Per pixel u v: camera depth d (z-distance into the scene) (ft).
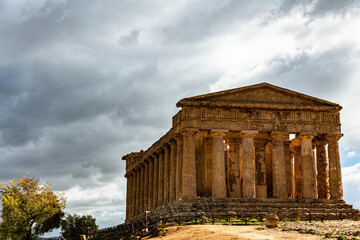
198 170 312.29
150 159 346.95
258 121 269.64
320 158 288.51
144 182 366.43
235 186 292.40
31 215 345.51
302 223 199.21
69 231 458.91
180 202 247.91
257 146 304.50
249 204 250.98
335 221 209.26
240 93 271.28
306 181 270.87
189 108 264.52
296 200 262.67
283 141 286.87
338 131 277.85
